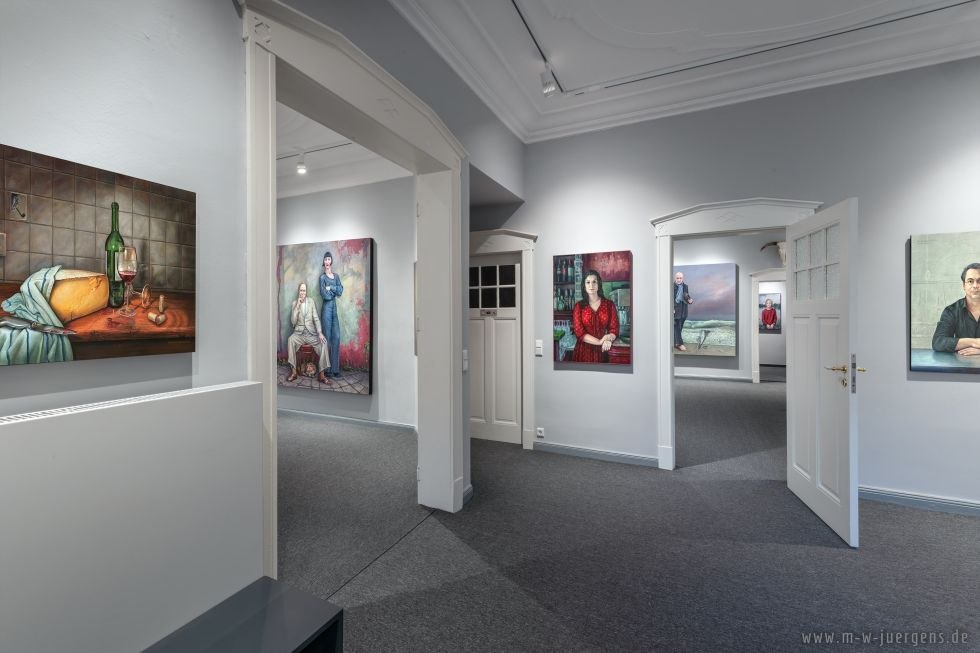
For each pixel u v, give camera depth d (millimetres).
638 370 3811
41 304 1043
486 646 1701
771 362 10281
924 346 2896
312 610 1341
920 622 1817
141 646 1184
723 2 2568
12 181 995
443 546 2439
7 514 942
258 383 1529
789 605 1931
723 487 3287
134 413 1173
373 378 5039
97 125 1161
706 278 8992
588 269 3945
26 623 977
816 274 2814
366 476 3498
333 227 5230
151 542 1211
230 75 1504
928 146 2910
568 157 4039
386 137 2316
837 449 2537
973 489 2822
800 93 3240
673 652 1664
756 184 3375
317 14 1873
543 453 4133
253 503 1504
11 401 1026
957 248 2830
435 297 2881
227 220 1498
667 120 3666
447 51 2777
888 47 2920
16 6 1013
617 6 2594
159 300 1288
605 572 2188
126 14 1224
